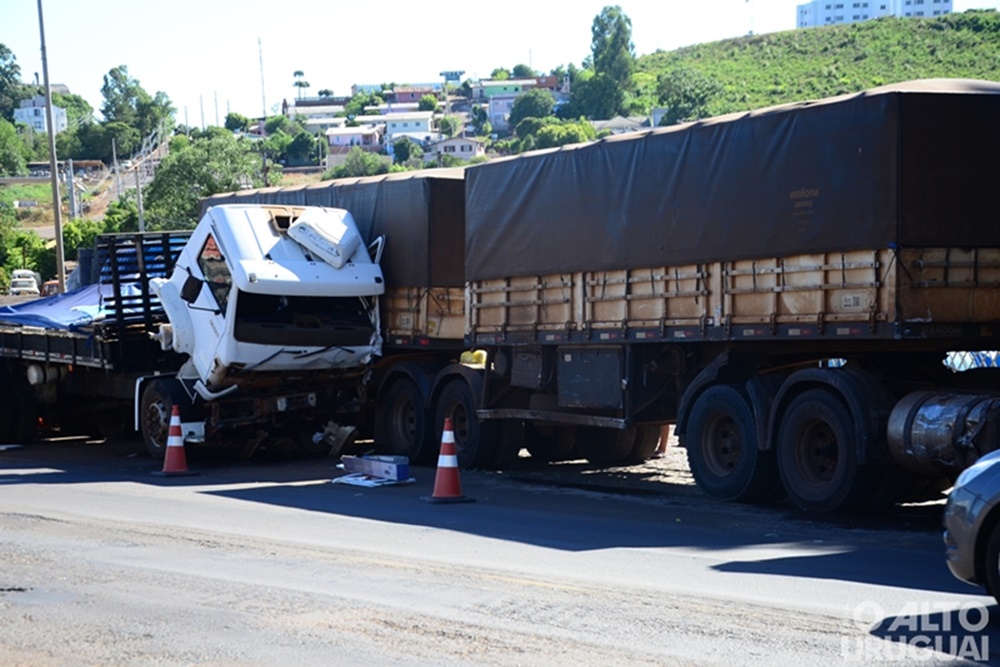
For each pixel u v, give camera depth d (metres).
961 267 12.39
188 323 18.86
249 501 14.43
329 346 18.67
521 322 17.27
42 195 148.00
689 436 14.83
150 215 75.12
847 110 12.66
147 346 20.20
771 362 14.34
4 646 7.54
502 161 17.58
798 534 11.71
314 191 20.84
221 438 19.17
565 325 16.50
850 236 12.59
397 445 19.22
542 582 9.22
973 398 11.99
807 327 13.10
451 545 11.06
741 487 14.02
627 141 15.51
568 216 16.42
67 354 21.05
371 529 12.09
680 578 9.37
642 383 15.83
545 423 17.67
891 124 12.23
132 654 7.27
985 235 12.43
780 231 13.36
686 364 15.46
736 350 14.49
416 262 18.62
